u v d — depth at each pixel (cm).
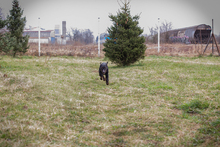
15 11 2280
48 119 567
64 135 492
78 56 2511
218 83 964
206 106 682
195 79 1095
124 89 988
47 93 804
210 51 2897
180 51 2930
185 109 682
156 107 713
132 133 517
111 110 710
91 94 883
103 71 966
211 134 473
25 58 2114
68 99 786
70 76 1216
